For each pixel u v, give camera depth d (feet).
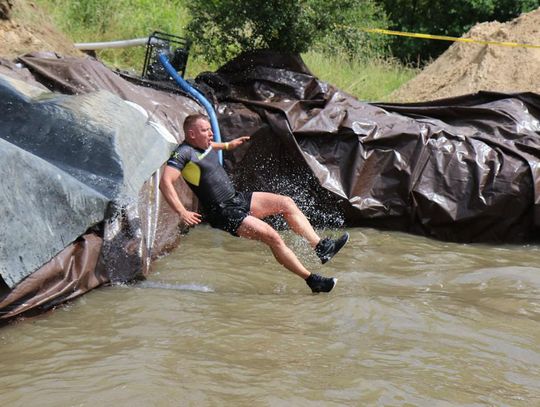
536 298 20.94
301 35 35.27
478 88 44.01
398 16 82.99
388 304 19.21
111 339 16.29
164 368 14.73
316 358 15.57
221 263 23.53
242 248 25.64
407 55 82.07
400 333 17.31
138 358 15.19
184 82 30.76
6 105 20.80
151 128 23.48
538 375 15.30
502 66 44.55
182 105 29.12
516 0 77.25
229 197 21.11
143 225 22.20
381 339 16.90
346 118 30.07
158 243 23.30
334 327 17.61
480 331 17.63
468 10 79.77
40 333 16.53
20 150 17.47
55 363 14.92
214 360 15.19
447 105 32.68
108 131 20.88
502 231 28.76
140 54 42.19
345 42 36.78
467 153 29.35
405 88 48.60
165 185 20.30
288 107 29.76
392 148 29.71
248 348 15.98
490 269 23.85
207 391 13.70
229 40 35.94
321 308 18.94
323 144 29.84
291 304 19.33
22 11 30.60
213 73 32.19
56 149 20.12
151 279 21.25
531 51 44.34
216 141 29.07
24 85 22.33
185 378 14.26
